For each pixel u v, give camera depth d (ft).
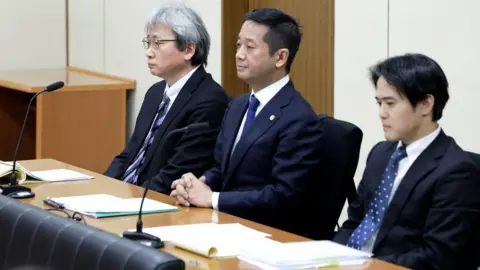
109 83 41.73
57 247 14.43
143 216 19.92
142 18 41.78
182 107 26.66
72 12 47.24
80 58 47.06
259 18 23.03
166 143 26.55
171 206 21.06
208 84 27.04
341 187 22.89
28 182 23.75
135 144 28.09
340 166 22.82
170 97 27.27
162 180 25.90
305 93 35.01
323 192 23.04
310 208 22.99
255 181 22.89
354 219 20.93
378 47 30.76
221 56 37.70
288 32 23.03
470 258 18.79
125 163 28.30
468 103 27.96
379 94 19.24
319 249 16.47
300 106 22.85
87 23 46.19
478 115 27.68
